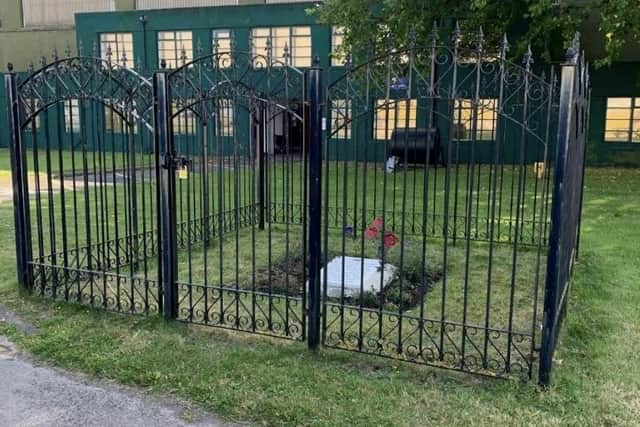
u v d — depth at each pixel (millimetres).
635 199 9195
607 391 2727
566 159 2572
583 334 3461
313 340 3182
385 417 2496
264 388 2762
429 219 7551
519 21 13141
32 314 3781
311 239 3113
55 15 21719
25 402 2686
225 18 17359
